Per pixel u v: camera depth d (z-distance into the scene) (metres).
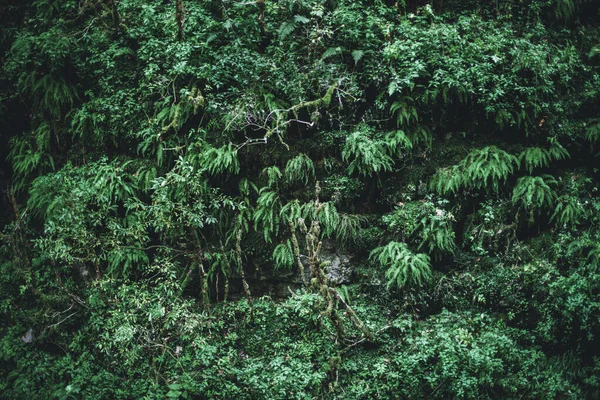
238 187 8.47
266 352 7.85
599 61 9.03
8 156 9.36
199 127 8.35
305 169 8.29
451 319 7.89
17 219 9.07
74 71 9.13
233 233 8.29
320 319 7.79
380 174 8.48
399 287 7.88
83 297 8.46
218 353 7.77
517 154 8.35
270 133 7.99
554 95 8.42
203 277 8.05
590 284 7.64
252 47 8.62
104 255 8.15
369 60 8.40
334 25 8.60
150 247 8.09
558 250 8.01
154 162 8.64
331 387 7.41
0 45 9.62
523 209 8.23
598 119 8.44
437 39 8.24
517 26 8.93
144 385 7.53
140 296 7.94
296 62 8.52
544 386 7.45
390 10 8.65
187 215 7.89
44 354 8.35
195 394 7.40
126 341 7.62
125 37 9.02
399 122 8.27
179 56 8.20
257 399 7.35
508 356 7.52
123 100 8.75
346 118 8.47
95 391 7.54
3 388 7.99
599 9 9.49
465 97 8.16
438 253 8.21
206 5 8.87
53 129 9.20
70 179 8.45
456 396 7.27
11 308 8.75
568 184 8.27
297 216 8.09
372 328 7.79
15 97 9.42
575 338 7.78
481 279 8.07
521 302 7.95
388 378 7.41
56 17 9.60
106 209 8.15
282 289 8.38
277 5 8.76
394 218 8.16
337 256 8.25
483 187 8.30
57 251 7.71
